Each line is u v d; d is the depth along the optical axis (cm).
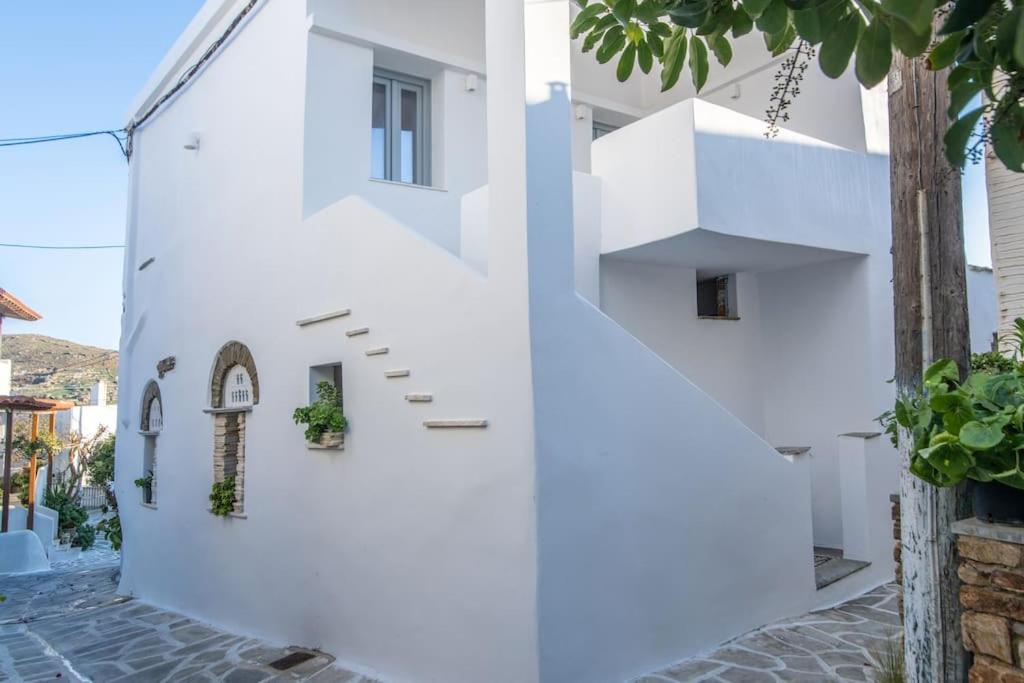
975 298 1035
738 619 639
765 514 678
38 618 1048
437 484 575
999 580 288
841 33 245
